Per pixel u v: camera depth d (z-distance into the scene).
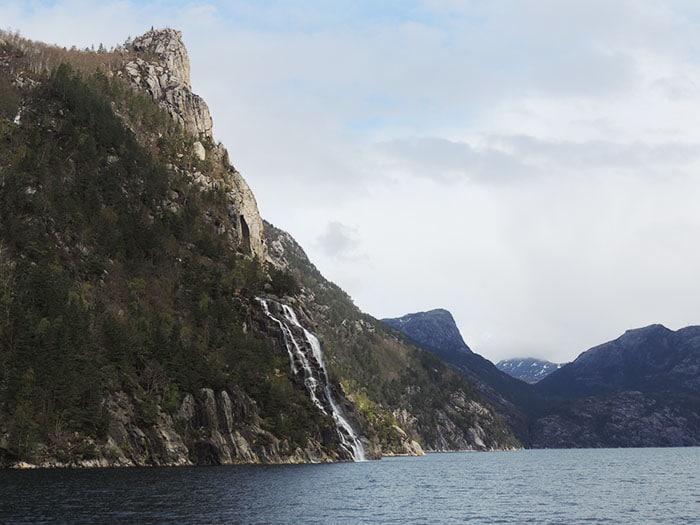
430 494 103.12
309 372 189.75
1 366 118.44
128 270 183.00
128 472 111.88
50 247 163.25
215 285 193.75
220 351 167.62
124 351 140.75
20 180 178.38
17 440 112.00
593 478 154.50
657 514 83.00
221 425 148.50
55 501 71.56
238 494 85.75
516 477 155.12
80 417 122.44
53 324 130.88
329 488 101.94
